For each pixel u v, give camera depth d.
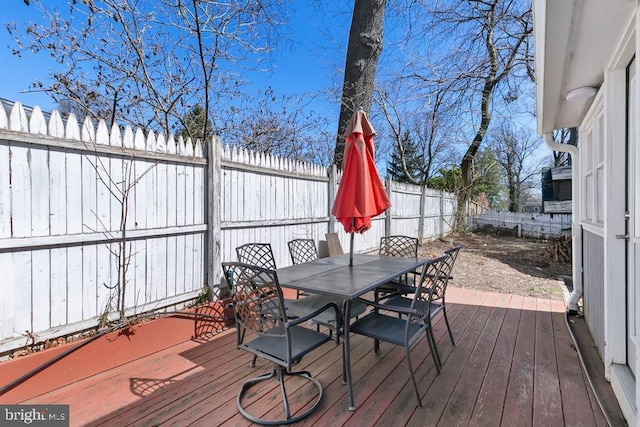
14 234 2.13
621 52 2.02
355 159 2.94
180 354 2.82
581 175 3.61
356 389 2.28
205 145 3.47
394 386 2.31
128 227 2.78
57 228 2.35
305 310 2.76
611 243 2.31
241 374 2.49
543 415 1.98
